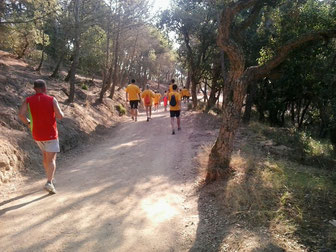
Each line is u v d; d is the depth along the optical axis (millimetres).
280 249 2801
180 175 5562
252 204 3756
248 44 14125
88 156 7055
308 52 9367
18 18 10148
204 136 8750
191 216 3885
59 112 4445
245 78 4691
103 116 13586
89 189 4746
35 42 16891
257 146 7090
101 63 20062
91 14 12273
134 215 3883
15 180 5023
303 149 7508
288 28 9328
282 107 17844
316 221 3260
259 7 9383
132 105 13625
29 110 4285
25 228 3430
